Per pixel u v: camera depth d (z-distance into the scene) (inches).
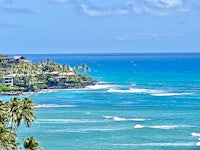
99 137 7377.0
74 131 7805.1
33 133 7588.6
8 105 4274.1
